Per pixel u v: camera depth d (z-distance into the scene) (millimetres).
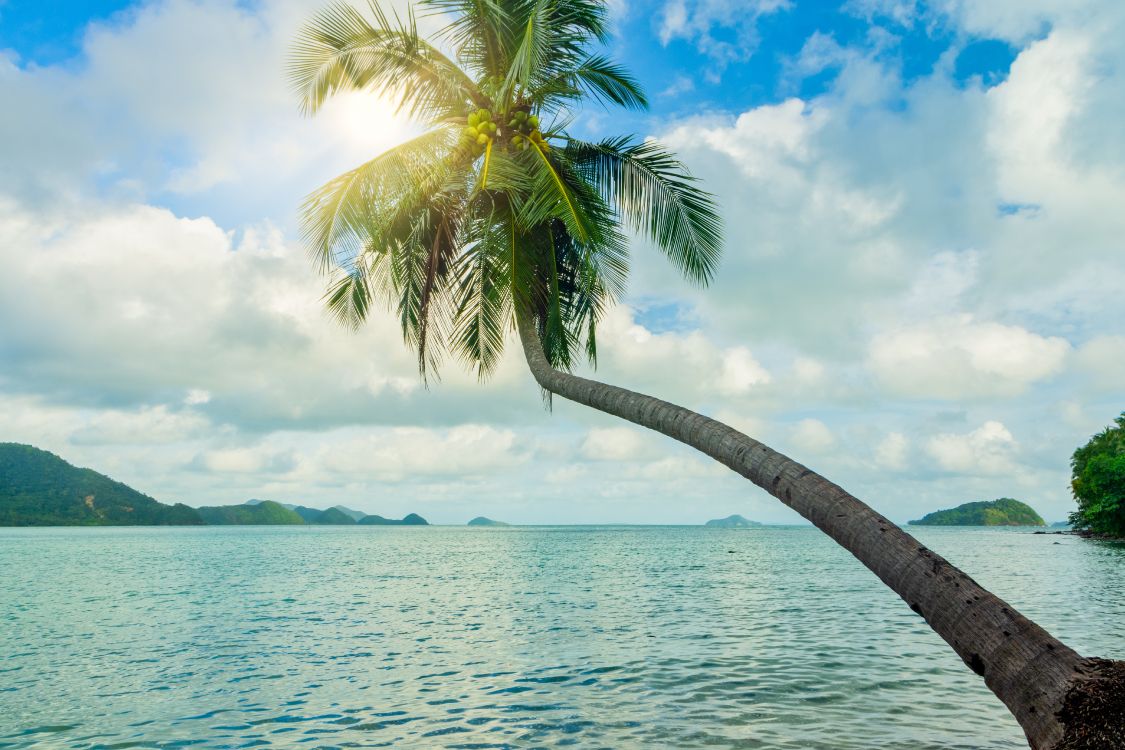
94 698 11281
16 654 15414
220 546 82312
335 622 19969
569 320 12812
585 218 9484
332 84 12414
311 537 128000
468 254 11672
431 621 19938
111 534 142875
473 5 11188
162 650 15711
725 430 5910
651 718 9562
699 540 110375
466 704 10523
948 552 63906
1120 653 13984
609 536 140500
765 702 10344
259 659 14508
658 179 11305
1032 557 54500
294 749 8500
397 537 131375
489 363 13352
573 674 12523
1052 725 3422
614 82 12453
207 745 8750
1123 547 73375
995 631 3863
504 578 35719
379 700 10875
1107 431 95812
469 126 11109
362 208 9891
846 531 4707
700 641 15984
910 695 10719
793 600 24703
